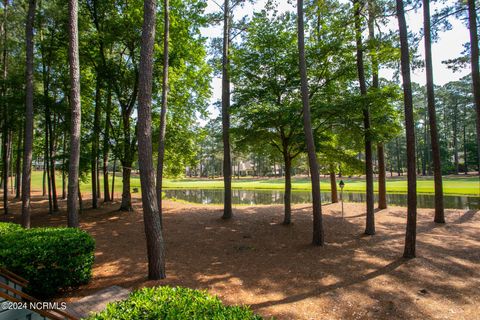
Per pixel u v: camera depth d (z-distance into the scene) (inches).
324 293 207.6
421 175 1803.6
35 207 638.5
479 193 834.8
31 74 358.3
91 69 578.6
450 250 303.3
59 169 526.6
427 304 189.5
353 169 442.0
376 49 377.7
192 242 354.0
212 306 106.0
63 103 519.8
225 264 273.4
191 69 593.6
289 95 431.2
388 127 397.4
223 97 505.7
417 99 1353.3
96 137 523.8
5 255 181.9
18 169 798.5
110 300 187.8
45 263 193.5
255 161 2783.0
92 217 511.5
